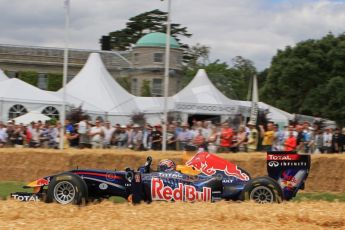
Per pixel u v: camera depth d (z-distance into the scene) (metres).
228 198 12.33
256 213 9.55
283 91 65.25
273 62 67.19
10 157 19.62
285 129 23.50
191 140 24.36
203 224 8.81
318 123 33.91
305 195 17.45
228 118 38.03
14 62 73.25
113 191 12.35
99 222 8.91
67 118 34.06
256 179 11.91
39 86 74.19
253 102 36.38
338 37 65.38
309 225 8.94
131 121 39.09
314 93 62.91
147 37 74.50
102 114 40.81
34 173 19.45
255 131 22.11
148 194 12.28
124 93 45.03
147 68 72.88
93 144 24.42
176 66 74.25
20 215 9.59
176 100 42.41
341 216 9.33
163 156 18.52
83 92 42.69
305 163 12.84
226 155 18.77
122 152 19.28
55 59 74.38
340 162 18.52
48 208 10.23
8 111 36.66
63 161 19.20
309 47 64.19
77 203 11.66
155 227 8.51
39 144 25.47
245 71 94.69
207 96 42.53
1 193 15.84
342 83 61.03
